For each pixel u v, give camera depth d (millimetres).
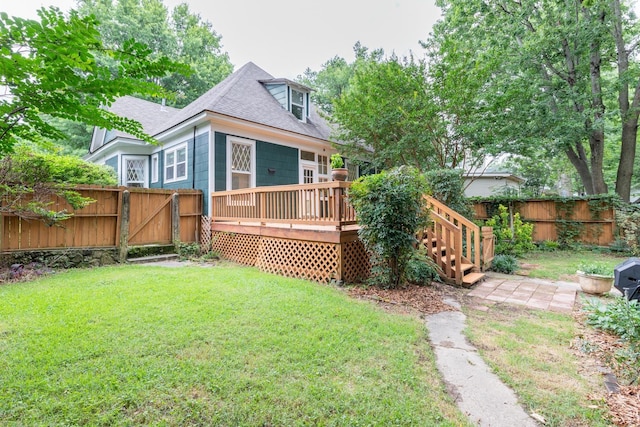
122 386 2205
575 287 5730
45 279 5312
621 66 10562
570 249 10578
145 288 4648
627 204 10172
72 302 3928
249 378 2355
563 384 2514
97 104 1492
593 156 11406
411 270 5434
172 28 22375
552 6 10320
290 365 2564
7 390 2123
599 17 10211
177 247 8125
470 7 10922
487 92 9664
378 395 2248
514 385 2486
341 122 10891
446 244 5816
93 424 1870
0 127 1458
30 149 5699
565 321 3930
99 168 8391
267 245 6684
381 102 9734
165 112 13977
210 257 7910
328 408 2088
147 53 1369
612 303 4035
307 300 4230
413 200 4922
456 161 10125
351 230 5633
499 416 2129
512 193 17031
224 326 3258
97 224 7039
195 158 9094
